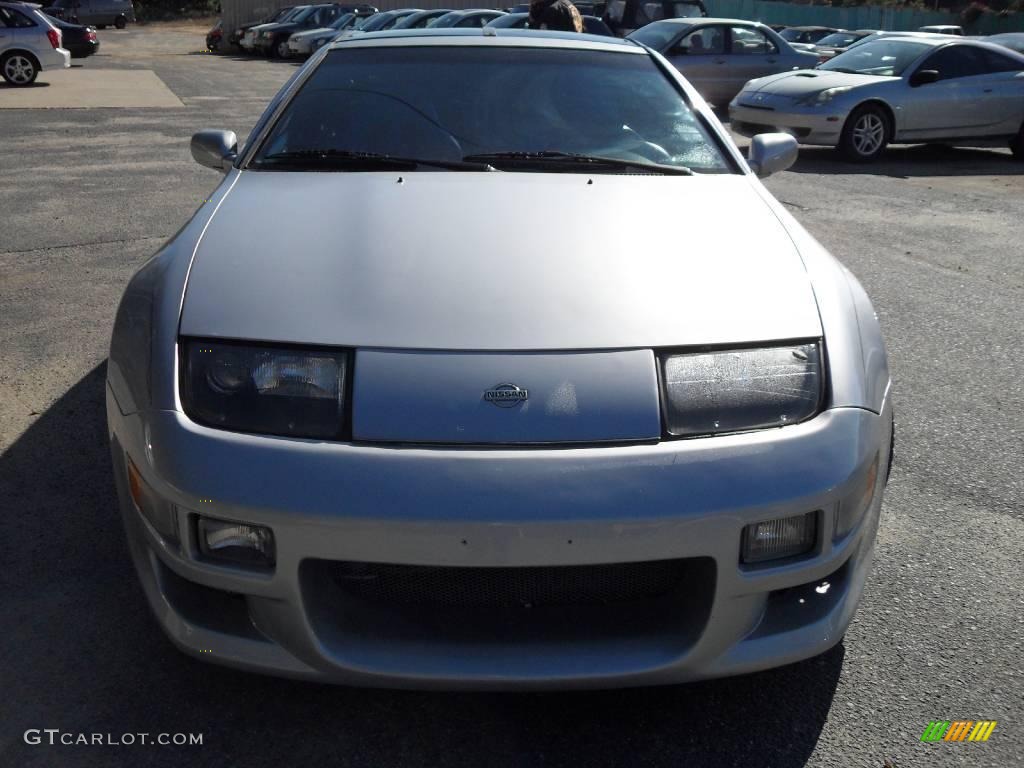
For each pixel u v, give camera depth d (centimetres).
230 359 187
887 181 880
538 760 188
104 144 957
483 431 174
